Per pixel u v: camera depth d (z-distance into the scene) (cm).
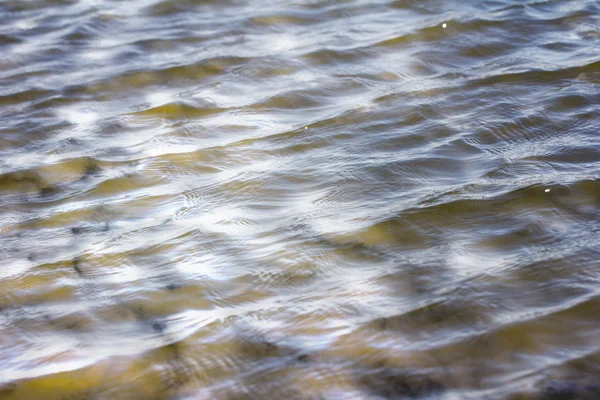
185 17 1235
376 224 696
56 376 545
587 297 589
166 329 585
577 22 1141
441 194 737
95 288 636
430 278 623
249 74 1041
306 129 889
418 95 954
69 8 1293
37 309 616
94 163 841
